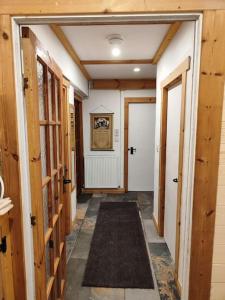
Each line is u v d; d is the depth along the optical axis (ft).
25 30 3.64
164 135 9.05
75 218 11.20
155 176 10.69
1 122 3.61
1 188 3.56
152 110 15.31
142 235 9.65
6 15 3.47
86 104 15.23
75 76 10.28
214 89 3.59
